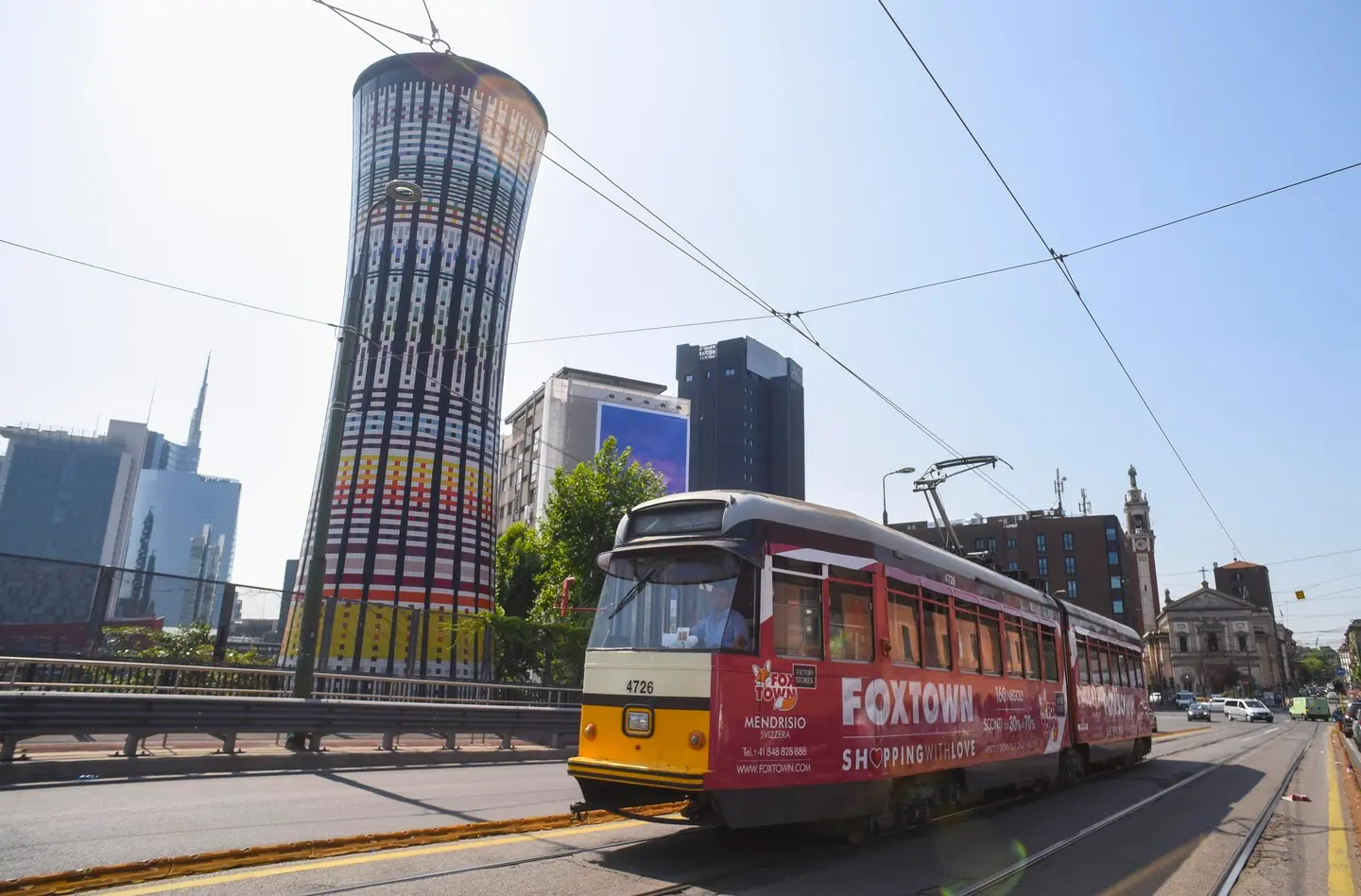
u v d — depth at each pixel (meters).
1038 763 12.66
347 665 18.00
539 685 20.91
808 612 8.28
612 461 33.97
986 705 11.20
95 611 14.09
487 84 51.66
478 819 8.55
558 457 63.19
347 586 45.91
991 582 12.28
